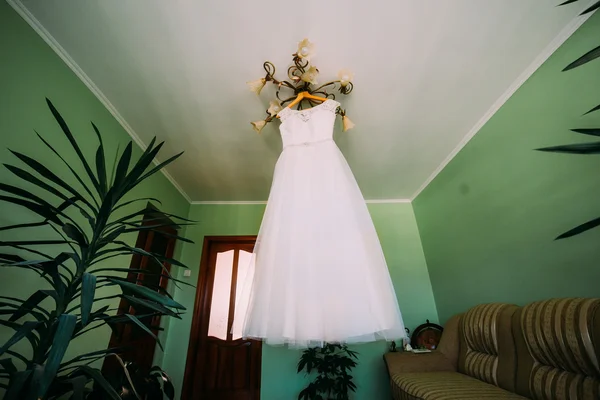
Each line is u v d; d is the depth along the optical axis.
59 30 1.27
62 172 1.34
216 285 2.89
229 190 3.03
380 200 3.38
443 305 2.65
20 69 1.15
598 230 1.28
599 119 1.27
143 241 2.16
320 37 1.36
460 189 2.34
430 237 2.91
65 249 1.34
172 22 1.26
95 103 1.61
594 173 1.30
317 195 1.32
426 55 1.47
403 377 1.70
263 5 1.21
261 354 2.57
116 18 1.23
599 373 1.00
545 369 1.23
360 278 1.10
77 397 0.67
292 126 1.55
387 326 1.06
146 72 1.51
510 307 1.60
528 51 1.48
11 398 0.55
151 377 1.25
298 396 2.33
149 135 2.03
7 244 0.80
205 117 1.88
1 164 1.06
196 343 2.60
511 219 1.79
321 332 1.00
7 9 1.12
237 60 1.46
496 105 1.83
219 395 2.43
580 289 1.34
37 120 1.22
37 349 0.78
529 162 1.63
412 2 1.22
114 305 1.72
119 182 0.95
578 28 1.34
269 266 1.21
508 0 1.23
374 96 1.75
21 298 1.11
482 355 1.66
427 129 2.09
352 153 2.38
